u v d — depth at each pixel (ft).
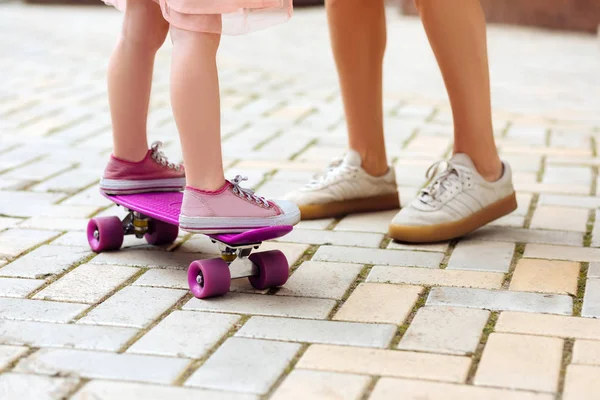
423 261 6.96
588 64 16.99
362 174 8.18
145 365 5.12
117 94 6.77
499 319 5.79
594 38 20.53
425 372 5.04
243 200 6.16
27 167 9.76
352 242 7.45
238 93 14.02
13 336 5.50
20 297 6.17
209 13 5.73
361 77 7.94
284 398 4.73
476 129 7.49
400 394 4.77
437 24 7.20
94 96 13.61
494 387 4.85
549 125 12.00
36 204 8.46
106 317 5.82
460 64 7.30
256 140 11.11
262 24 6.19
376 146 8.21
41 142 10.88
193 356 5.25
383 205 8.39
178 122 6.01
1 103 13.10
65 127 11.68
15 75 15.29
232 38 20.20
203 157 6.03
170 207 6.69
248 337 5.52
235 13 6.13
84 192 8.87
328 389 4.83
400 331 5.65
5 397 4.73
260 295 6.25
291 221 6.37
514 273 6.67
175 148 10.68
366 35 7.86
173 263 6.89
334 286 6.43
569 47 19.12
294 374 5.01
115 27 21.76
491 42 19.75
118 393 4.78
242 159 10.20
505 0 22.07
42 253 7.09
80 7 26.37
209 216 6.07
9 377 4.96
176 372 5.04
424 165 10.00
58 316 5.84
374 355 5.26
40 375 4.98
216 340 5.48
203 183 6.07
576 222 7.94
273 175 9.52
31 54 17.49
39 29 21.24
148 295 6.23
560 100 13.67
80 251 7.14
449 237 7.39
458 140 7.63
